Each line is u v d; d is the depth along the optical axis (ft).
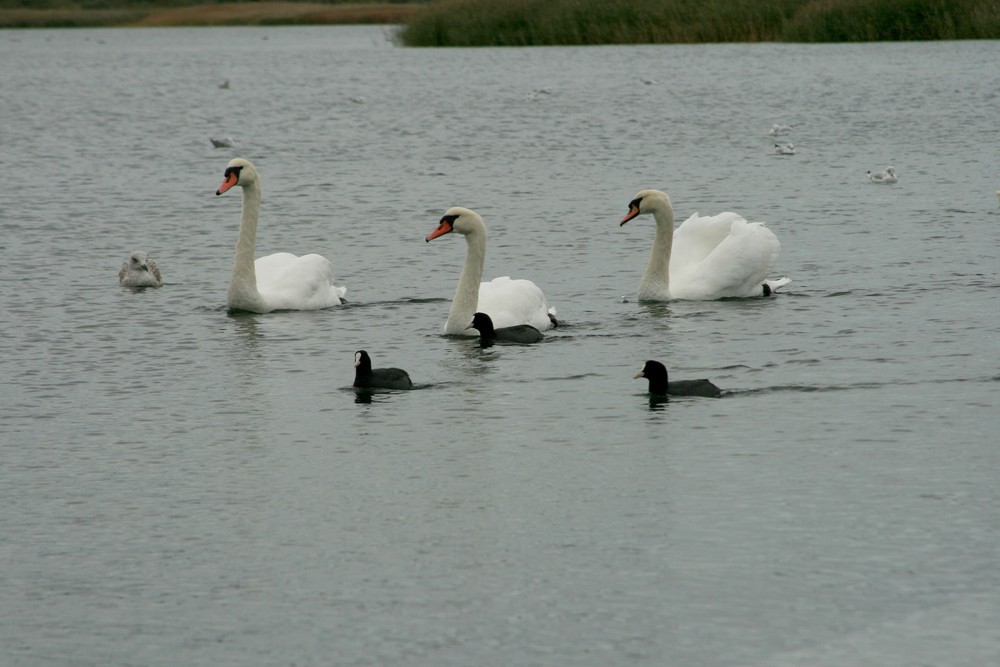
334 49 339.77
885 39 237.25
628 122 163.94
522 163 129.70
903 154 130.21
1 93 227.20
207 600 37.50
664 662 33.63
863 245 85.30
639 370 58.65
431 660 33.96
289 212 103.76
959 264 78.43
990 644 34.06
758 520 41.70
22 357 62.64
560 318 69.05
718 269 72.43
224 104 201.67
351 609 36.73
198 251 89.51
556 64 242.17
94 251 88.94
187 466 47.78
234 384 57.93
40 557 40.55
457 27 279.69
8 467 48.06
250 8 522.88
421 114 178.50
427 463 47.39
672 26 248.52
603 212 100.78
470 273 65.72
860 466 46.01
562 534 41.06
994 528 40.70
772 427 50.26
